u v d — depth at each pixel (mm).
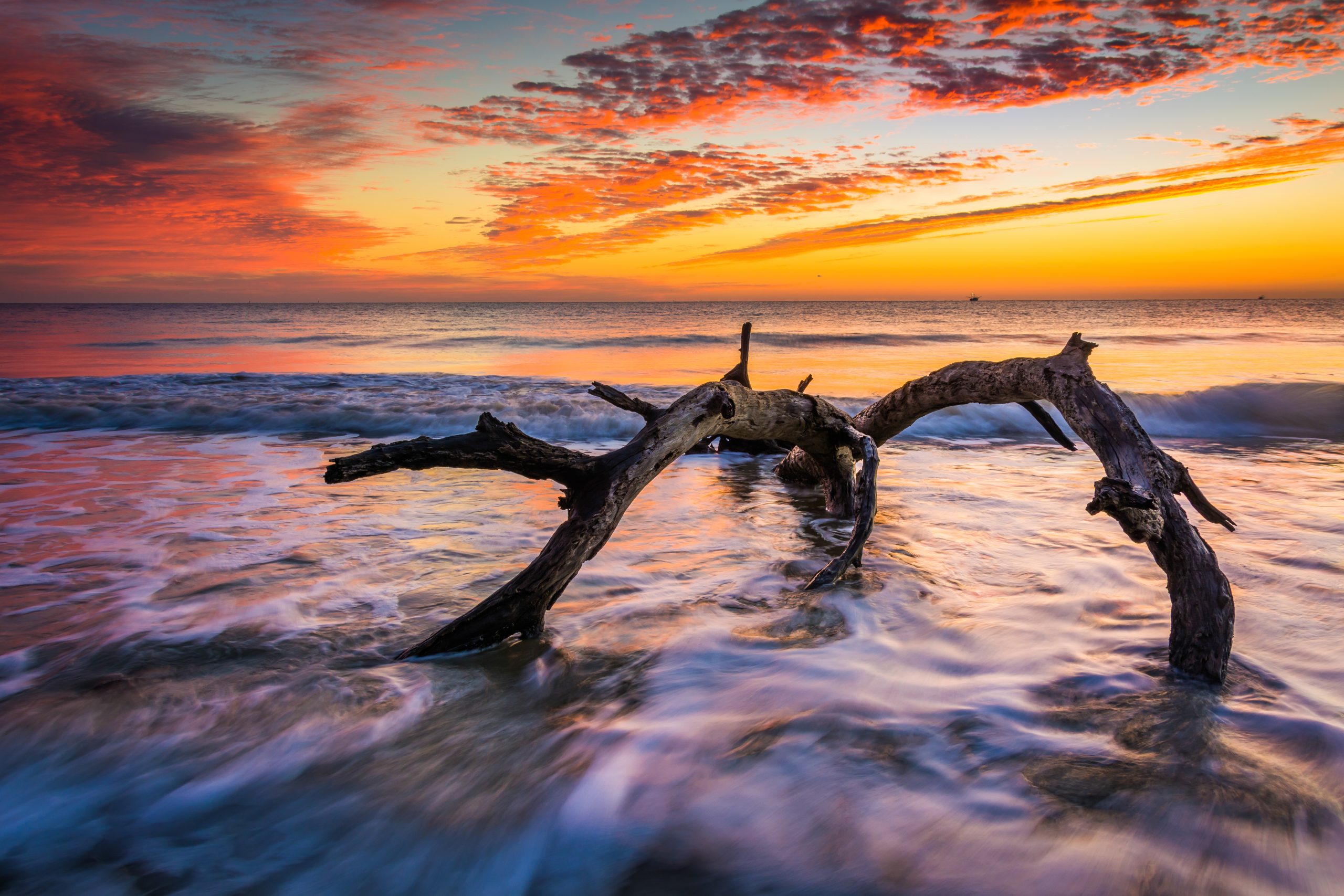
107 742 2404
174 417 10234
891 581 3902
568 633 3324
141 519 5191
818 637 3219
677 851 1956
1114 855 1831
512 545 4629
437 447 3057
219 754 2369
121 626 3295
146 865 1965
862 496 4129
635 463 3561
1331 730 2287
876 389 14367
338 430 10000
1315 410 10125
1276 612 3312
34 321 55750
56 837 2055
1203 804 1977
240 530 4918
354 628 3334
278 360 23109
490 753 2381
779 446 8320
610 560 4398
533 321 55438
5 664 2910
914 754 2301
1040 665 2881
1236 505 5410
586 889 1851
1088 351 4105
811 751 2332
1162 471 3174
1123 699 2576
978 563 4203
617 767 2291
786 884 1829
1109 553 4328
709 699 2693
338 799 2178
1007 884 1775
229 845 2027
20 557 4273
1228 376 14938
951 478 6887
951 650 3049
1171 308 89938
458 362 22703
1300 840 1841
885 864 1866
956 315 62719
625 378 16812
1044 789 2088
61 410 10367
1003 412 10406
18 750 2361
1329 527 4746
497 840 2014
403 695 2732
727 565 4289
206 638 3193
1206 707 2492
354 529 4984
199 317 67625
